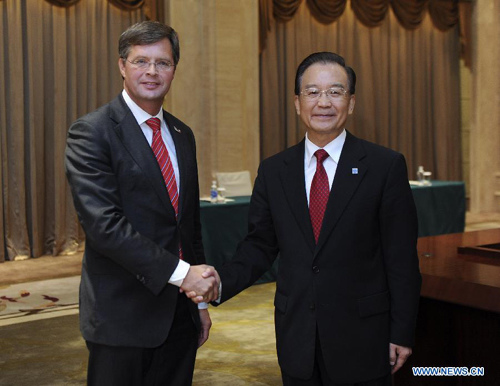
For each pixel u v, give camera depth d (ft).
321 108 6.24
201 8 24.58
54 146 22.97
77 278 19.85
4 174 22.13
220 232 17.90
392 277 6.31
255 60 26.12
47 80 22.79
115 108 6.49
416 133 32.27
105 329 6.22
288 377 6.52
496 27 32.81
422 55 32.27
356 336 6.19
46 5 22.50
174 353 6.66
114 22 23.88
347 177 6.31
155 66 6.32
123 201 6.31
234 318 15.35
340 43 29.55
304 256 6.34
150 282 5.98
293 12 27.55
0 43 21.79
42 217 23.09
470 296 7.05
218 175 23.03
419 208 23.03
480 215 32.76
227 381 11.19
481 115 33.37
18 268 21.22
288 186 6.55
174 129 6.88
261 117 27.37
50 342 13.47
